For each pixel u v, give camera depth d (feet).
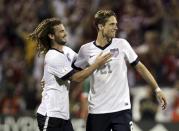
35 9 139.33
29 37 64.95
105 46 64.44
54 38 63.57
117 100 63.67
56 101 62.64
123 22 124.36
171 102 109.81
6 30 141.79
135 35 122.21
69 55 64.75
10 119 106.22
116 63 63.82
